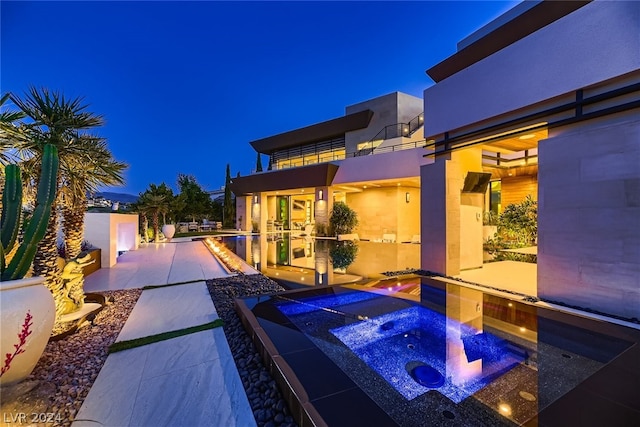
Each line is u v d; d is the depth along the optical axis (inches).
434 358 115.5
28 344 90.2
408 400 87.0
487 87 228.1
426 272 280.4
